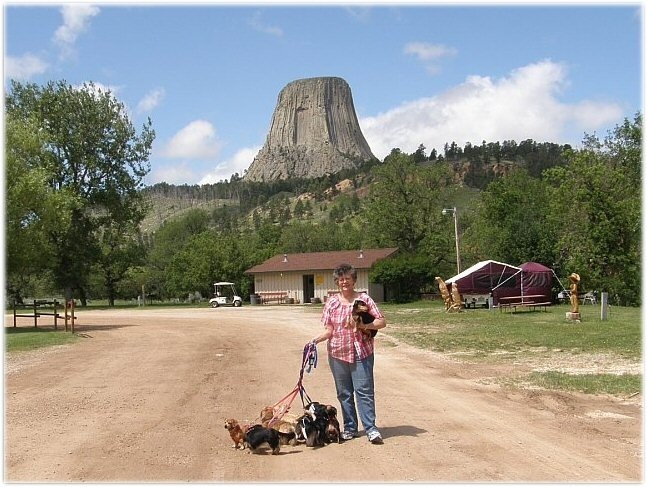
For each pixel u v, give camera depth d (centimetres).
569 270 4588
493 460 689
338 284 812
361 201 16675
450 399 1044
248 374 1327
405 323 2697
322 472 656
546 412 938
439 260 5772
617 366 1373
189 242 8231
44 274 5988
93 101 5994
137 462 696
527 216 5288
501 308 3331
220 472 660
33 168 3122
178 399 1062
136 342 2114
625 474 642
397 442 771
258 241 9138
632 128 4625
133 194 6288
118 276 7081
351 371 788
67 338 2277
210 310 5000
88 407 1000
